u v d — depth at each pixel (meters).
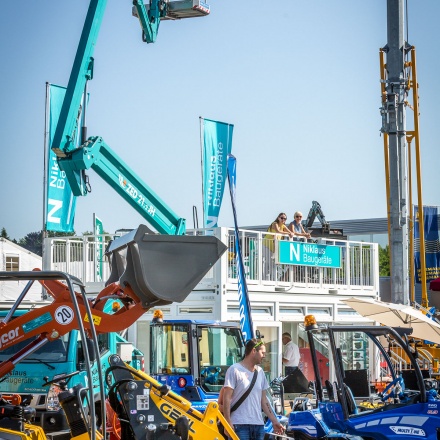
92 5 16.64
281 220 25.16
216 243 8.94
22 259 42.62
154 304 8.90
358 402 13.55
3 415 8.71
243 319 15.90
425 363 18.73
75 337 14.77
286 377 16.77
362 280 27.86
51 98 24.11
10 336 9.02
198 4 17.78
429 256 30.47
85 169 16.52
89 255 24.86
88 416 9.26
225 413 10.85
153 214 19.03
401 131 20.41
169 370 15.18
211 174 26.27
